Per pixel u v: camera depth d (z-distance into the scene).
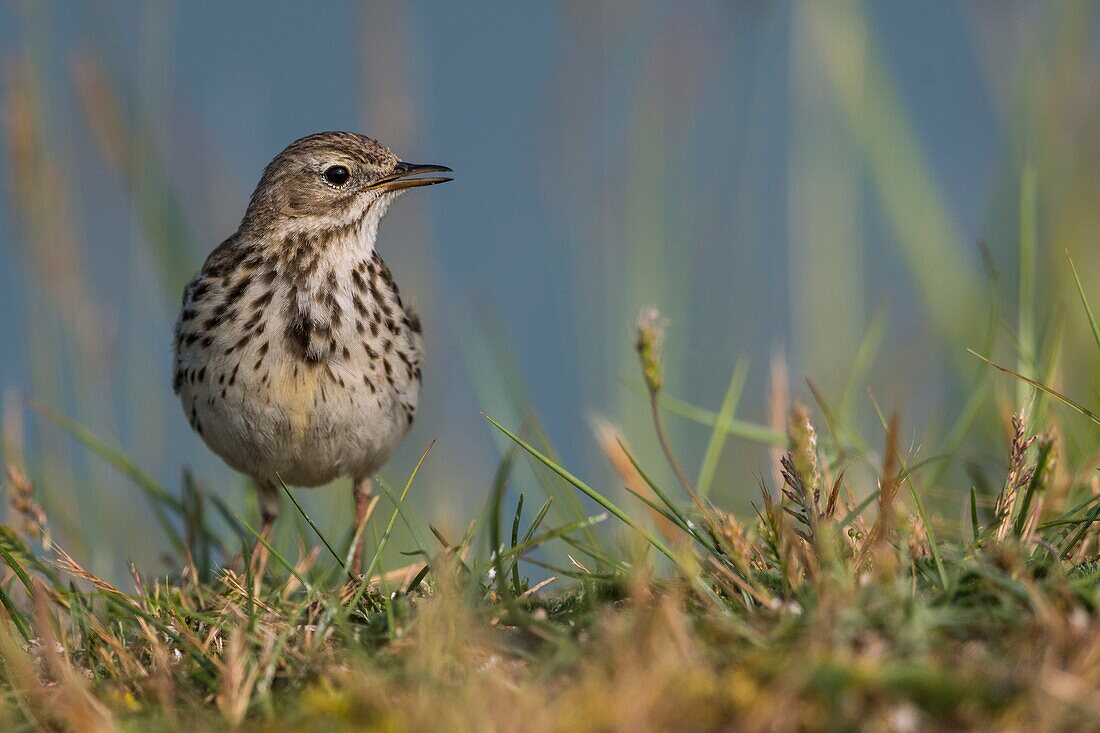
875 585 6.52
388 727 5.78
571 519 10.64
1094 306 13.08
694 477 13.78
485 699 5.88
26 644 7.96
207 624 7.87
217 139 16.69
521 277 19.80
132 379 13.65
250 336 9.95
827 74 14.88
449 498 13.89
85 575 8.46
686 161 15.42
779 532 7.43
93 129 13.70
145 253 14.10
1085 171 13.66
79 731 6.28
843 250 14.88
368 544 11.54
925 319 14.58
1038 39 13.81
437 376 14.85
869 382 14.23
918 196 14.31
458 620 6.65
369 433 10.28
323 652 7.04
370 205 10.94
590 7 15.45
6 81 13.26
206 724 6.31
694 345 15.21
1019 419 7.77
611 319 15.02
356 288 10.34
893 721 5.42
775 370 10.51
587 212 15.38
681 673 5.80
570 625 6.90
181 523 13.09
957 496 9.73
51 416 11.26
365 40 14.85
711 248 15.62
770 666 5.79
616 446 10.54
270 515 10.89
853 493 9.37
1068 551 7.43
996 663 5.80
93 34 14.16
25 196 13.21
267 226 10.66
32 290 13.26
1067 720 5.38
